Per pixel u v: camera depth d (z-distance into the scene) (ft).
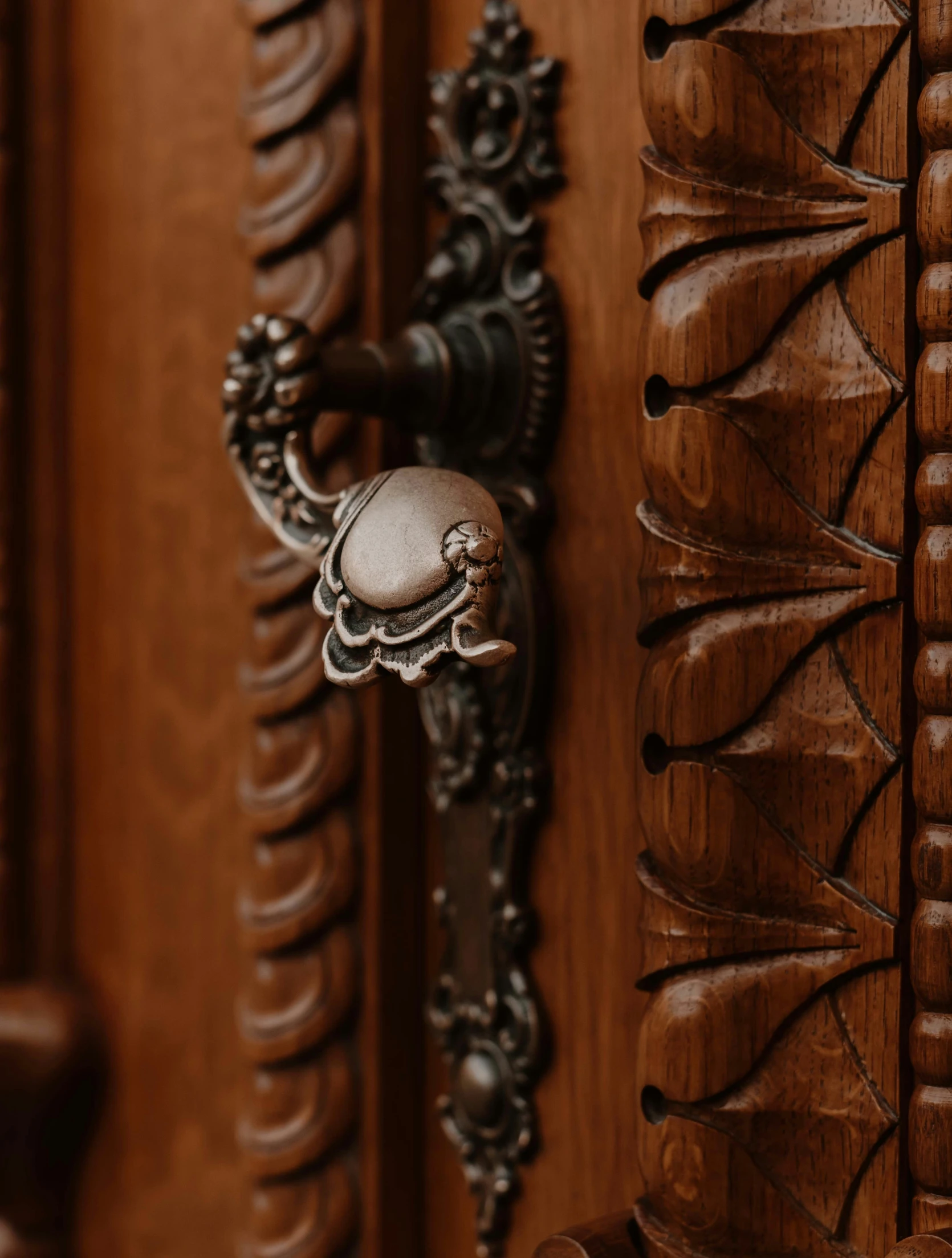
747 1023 2.10
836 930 2.08
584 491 2.31
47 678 2.71
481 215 2.36
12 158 2.67
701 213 2.11
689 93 2.10
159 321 2.62
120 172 2.65
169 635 2.63
